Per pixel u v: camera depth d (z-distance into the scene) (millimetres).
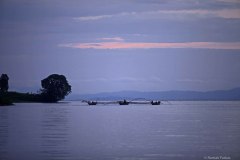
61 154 149750
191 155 148500
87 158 142125
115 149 161125
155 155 148375
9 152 154250
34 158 142125
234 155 148500
